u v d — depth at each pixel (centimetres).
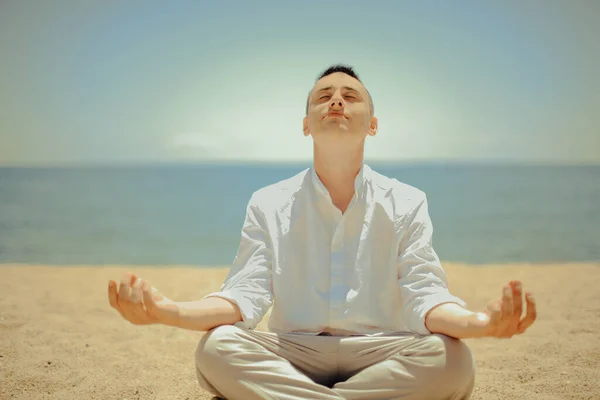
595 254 817
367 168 216
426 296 184
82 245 984
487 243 951
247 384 170
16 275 596
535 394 227
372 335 189
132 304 159
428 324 178
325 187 203
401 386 168
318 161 206
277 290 201
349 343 185
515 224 1195
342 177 206
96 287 521
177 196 2077
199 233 1167
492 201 1667
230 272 209
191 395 231
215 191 2333
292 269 201
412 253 194
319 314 196
